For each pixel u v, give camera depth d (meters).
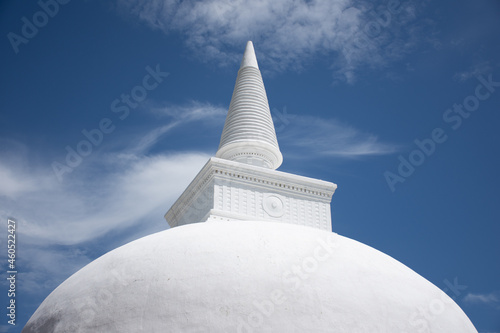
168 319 11.38
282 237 13.52
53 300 13.53
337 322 11.55
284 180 21.19
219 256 12.52
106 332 11.60
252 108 23.91
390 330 11.91
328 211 21.56
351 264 13.07
